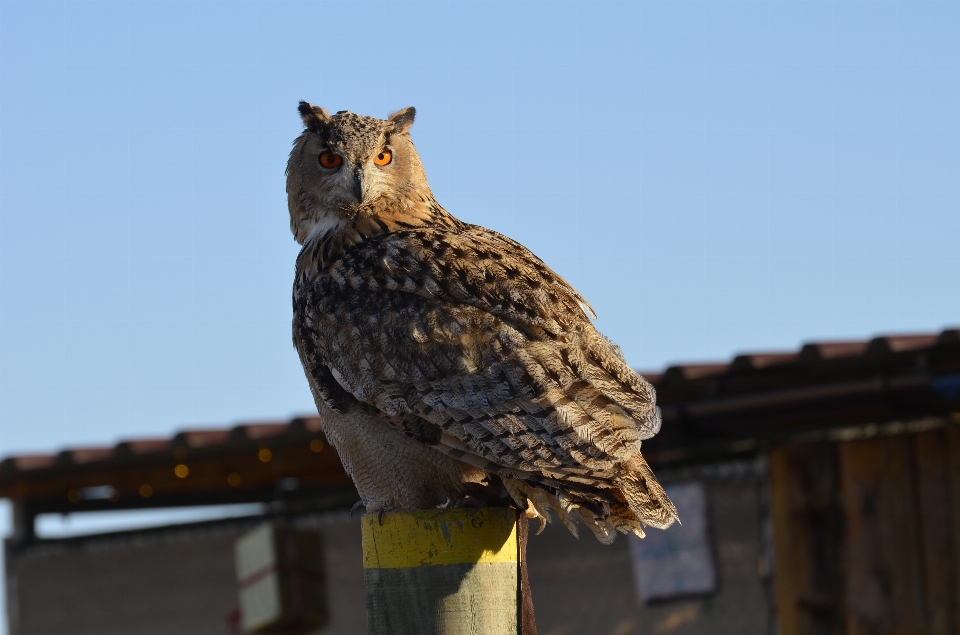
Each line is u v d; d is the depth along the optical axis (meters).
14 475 14.49
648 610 12.56
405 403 6.20
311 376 6.58
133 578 15.61
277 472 15.38
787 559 11.93
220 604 15.06
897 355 10.71
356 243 7.14
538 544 13.24
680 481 12.52
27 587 16.14
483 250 6.64
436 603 5.29
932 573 11.40
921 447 11.52
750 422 12.67
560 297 6.37
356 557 14.42
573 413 5.87
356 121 7.45
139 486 15.75
